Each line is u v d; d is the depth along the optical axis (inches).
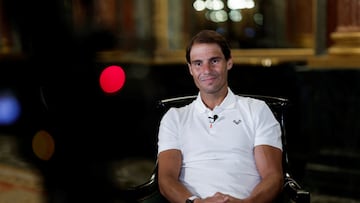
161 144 91.9
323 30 170.7
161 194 89.7
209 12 198.1
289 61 171.8
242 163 87.4
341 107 157.5
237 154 87.7
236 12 191.9
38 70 166.4
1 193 148.4
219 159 87.7
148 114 190.9
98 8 199.8
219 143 88.4
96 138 158.6
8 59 197.6
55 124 155.0
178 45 205.2
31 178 158.2
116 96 174.4
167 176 87.7
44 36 178.9
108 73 173.8
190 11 202.5
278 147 88.9
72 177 146.3
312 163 163.6
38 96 166.1
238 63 175.5
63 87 157.6
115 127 171.8
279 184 84.8
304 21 175.8
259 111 89.8
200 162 88.6
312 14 173.3
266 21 184.9
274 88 169.0
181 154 90.8
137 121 186.5
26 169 165.8
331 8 168.7
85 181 145.3
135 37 206.8
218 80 88.5
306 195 81.3
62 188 143.5
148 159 184.5
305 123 164.1
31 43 180.5
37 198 142.6
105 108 167.0
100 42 189.8
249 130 89.0
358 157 155.6
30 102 171.9
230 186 86.0
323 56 169.9
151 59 204.8
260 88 171.3
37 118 163.8
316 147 163.0
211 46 87.6
